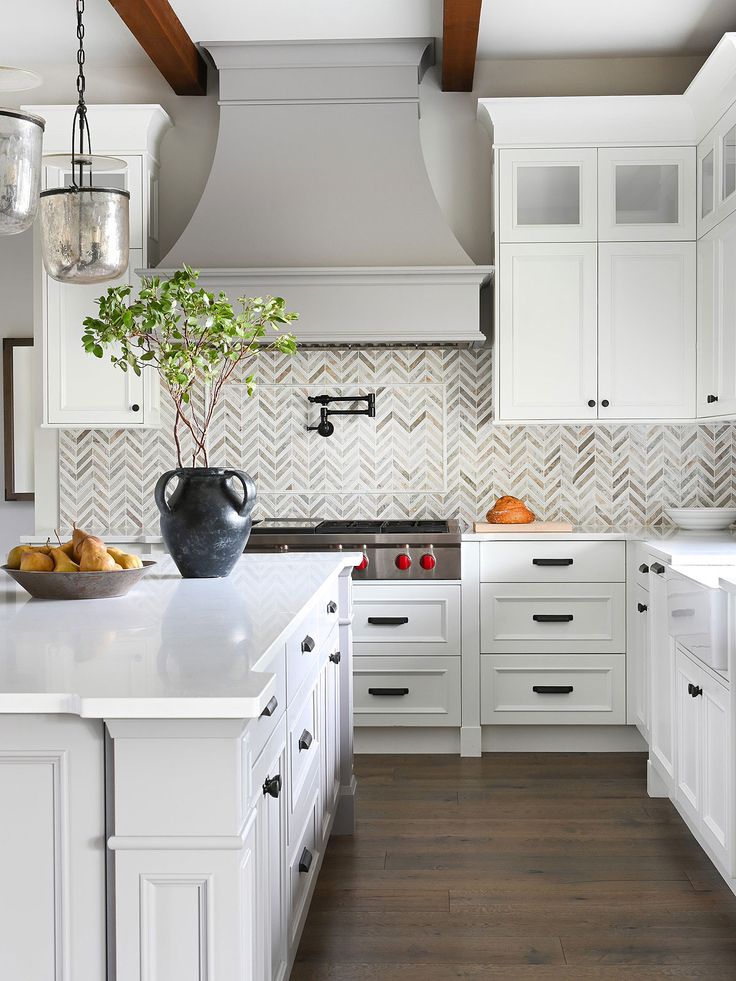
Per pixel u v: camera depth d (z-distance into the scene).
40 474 4.50
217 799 1.24
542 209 4.04
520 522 4.11
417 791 3.48
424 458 4.41
